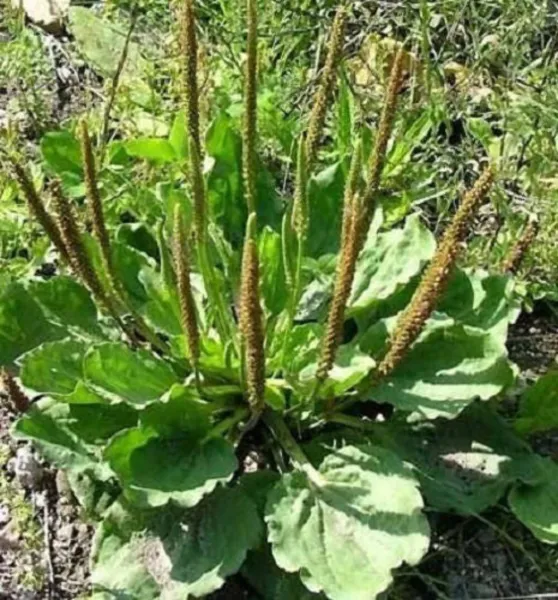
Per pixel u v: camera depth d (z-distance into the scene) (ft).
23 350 1.81
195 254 1.85
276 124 2.17
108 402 1.68
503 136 2.18
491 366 1.71
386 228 2.05
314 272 1.85
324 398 1.72
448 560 1.74
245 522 1.64
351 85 2.22
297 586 1.63
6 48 2.32
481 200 1.49
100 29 2.37
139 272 1.83
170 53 2.28
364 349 1.77
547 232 2.06
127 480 1.59
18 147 2.25
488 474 1.73
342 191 1.95
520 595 1.72
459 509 1.70
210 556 1.62
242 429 1.75
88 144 1.55
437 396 1.70
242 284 1.48
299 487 1.65
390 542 1.58
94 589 1.63
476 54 2.29
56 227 1.63
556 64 2.33
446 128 2.29
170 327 1.77
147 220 2.00
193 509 1.66
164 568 1.62
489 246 2.08
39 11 2.55
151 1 2.37
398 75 1.55
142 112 2.27
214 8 2.45
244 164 1.65
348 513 1.62
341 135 2.05
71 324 1.84
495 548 1.76
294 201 1.74
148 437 1.64
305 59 2.40
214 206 1.95
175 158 2.00
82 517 1.76
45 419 1.66
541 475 1.73
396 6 2.37
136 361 1.69
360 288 1.83
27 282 1.84
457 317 1.81
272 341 1.78
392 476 1.63
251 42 1.58
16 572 1.75
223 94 2.19
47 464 1.84
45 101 2.39
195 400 1.68
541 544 1.76
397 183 2.15
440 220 2.13
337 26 1.62
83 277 1.63
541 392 1.79
